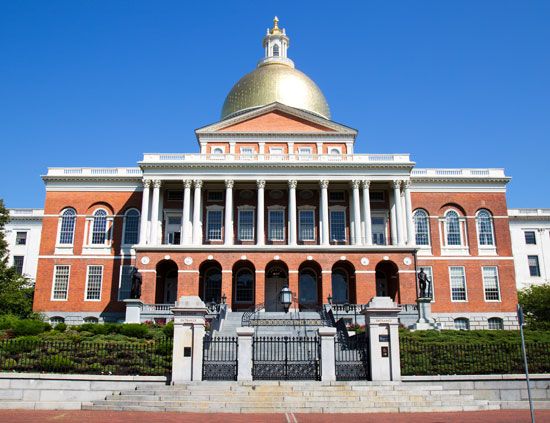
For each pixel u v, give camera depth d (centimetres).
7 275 5641
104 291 6194
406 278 5769
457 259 6388
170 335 3650
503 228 6494
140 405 2066
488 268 6388
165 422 1784
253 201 6431
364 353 2392
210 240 6300
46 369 2406
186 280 5719
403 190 6225
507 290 6312
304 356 2711
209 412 2019
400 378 2306
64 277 6253
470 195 6600
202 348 2314
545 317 6219
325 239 6028
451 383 2323
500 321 6238
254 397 2108
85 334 3538
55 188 6519
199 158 6269
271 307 6147
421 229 6494
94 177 6494
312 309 5853
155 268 5741
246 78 7394
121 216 6419
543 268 8112
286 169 6184
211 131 6700
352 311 5216
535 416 1992
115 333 3722
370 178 6175
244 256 5819
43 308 6131
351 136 6688
